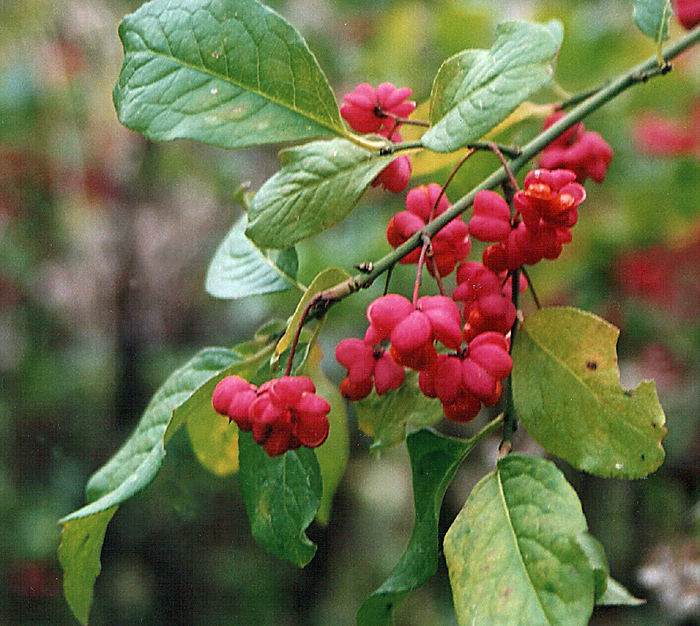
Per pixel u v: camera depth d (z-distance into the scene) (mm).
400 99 361
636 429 334
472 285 341
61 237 1052
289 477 349
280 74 341
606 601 352
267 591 960
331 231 697
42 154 1004
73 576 354
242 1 341
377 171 338
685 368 675
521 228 341
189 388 363
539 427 339
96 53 997
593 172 380
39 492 955
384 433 357
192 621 936
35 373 1029
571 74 566
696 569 549
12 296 1046
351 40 810
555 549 322
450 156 383
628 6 622
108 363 1053
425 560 338
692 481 678
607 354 336
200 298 1039
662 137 579
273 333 367
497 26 337
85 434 1001
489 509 330
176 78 342
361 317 630
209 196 1051
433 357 332
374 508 1023
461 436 751
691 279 651
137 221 1005
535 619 318
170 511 911
